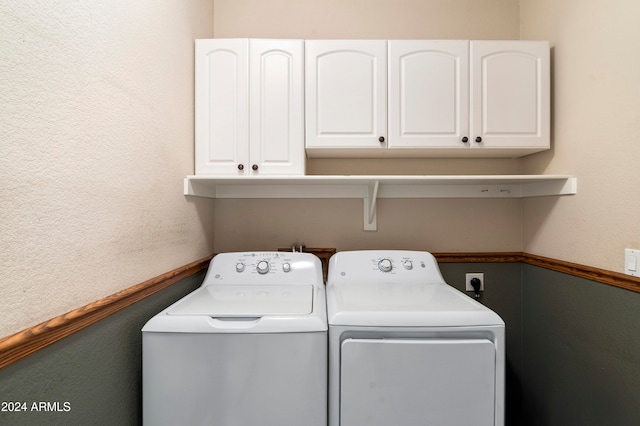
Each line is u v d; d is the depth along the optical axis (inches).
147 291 38.2
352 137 53.9
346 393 34.6
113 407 32.2
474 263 65.9
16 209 21.9
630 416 39.2
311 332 34.5
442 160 66.7
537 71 53.9
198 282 56.2
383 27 66.3
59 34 25.5
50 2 24.5
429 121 53.9
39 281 23.7
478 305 38.8
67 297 26.4
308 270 51.9
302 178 52.0
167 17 44.6
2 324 21.0
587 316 46.7
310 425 34.2
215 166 53.6
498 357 34.9
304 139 54.1
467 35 66.1
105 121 31.2
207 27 61.8
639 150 38.6
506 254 65.5
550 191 55.2
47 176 24.4
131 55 35.7
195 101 53.8
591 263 46.3
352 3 66.2
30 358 22.8
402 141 53.8
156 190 41.4
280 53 53.7
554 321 54.6
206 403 33.9
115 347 32.6
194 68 54.0
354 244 66.4
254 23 66.0
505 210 66.6
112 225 32.3
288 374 34.3
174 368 33.9
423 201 66.6
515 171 66.1
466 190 65.5
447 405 34.2
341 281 51.6
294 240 66.4
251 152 53.5
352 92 53.8
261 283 50.3
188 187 50.4
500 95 53.8
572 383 49.8
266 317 35.1
